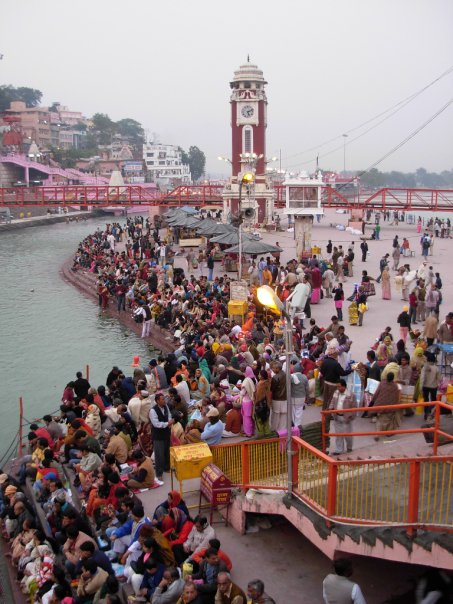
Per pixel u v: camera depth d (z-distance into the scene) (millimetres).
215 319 25406
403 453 11688
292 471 10844
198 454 12562
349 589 8242
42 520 13570
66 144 177750
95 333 32625
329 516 9812
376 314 27203
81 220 108938
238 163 62312
